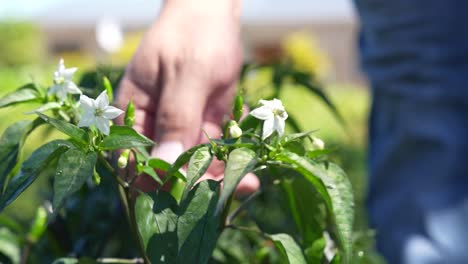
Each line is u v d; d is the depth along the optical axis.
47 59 10.29
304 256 0.61
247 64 0.88
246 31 9.38
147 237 0.59
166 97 0.69
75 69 0.64
